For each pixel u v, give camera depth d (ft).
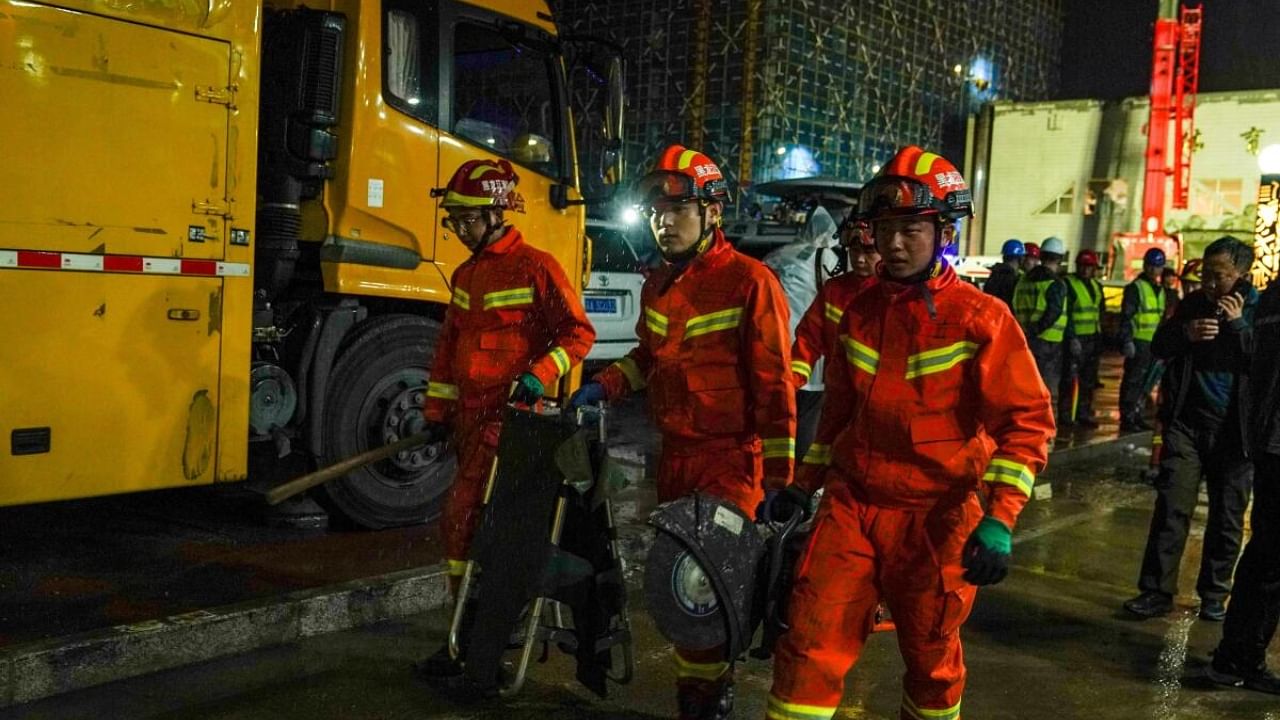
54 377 15.28
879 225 9.13
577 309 13.67
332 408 19.44
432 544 19.36
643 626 16.38
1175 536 17.70
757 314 11.05
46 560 17.66
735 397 11.29
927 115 130.00
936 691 9.21
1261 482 14.33
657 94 118.52
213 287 16.99
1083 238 118.73
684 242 11.35
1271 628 14.49
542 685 13.78
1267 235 29.50
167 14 16.11
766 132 111.75
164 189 16.26
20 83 14.66
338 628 15.55
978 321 8.85
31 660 12.61
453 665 13.69
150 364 16.29
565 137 22.57
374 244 19.42
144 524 20.39
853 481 9.35
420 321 20.67
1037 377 8.86
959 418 9.00
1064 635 16.80
